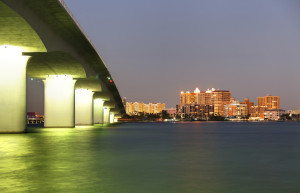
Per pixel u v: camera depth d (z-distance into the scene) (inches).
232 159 698.8
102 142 1181.7
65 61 2234.3
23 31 1487.5
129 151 857.5
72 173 505.0
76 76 2615.7
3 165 588.4
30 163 616.4
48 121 2615.7
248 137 1642.5
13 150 868.0
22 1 1318.9
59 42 1838.1
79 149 905.5
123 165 596.1
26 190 384.5
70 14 1547.7
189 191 383.6
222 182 439.2
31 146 992.9
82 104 3659.0
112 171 526.9
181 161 660.1
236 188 401.4
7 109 1665.8
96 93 4325.8
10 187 401.1
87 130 2292.1
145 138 1470.2
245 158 717.9
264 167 581.6
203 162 645.9
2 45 1648.6
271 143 1205.1
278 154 805.9
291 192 381.1
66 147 965.8
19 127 1686.8
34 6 1390.3
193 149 931.3
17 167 564.4
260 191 385.7
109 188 398.3
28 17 1396.4
